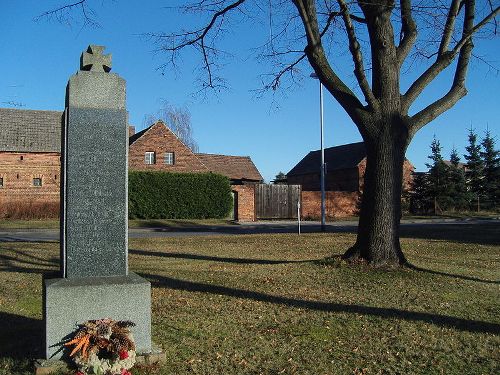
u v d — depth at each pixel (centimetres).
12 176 3816
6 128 3906
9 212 3503
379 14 1090
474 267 1238
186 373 513
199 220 3781
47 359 499
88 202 555
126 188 571
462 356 583
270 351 588
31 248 1656
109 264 559
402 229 2672
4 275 1095
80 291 511
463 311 782
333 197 4562
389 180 1107
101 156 564
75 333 504
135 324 510
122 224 566
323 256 1427
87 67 582
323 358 569
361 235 1137
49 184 3922
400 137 1112
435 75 1137
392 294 885
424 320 724
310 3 1099
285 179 7219
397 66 1116
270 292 894
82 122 560
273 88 1432
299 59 1377
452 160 5344
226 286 945
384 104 1104
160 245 1772
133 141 4162
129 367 489
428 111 1145
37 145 3906
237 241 1930
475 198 5319
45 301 509
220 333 654
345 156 5528
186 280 1009
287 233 2438
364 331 671
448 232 2419
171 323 696
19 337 629
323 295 873
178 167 4159
